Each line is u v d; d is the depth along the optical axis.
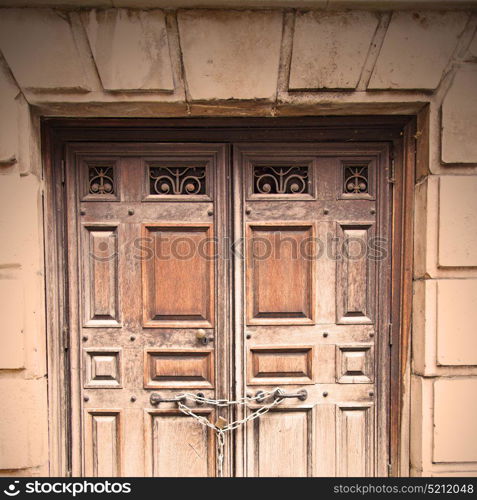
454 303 1.75
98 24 1.66
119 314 1.92
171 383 1.93
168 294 1.93
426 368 1.77
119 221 1.92
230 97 1.71
